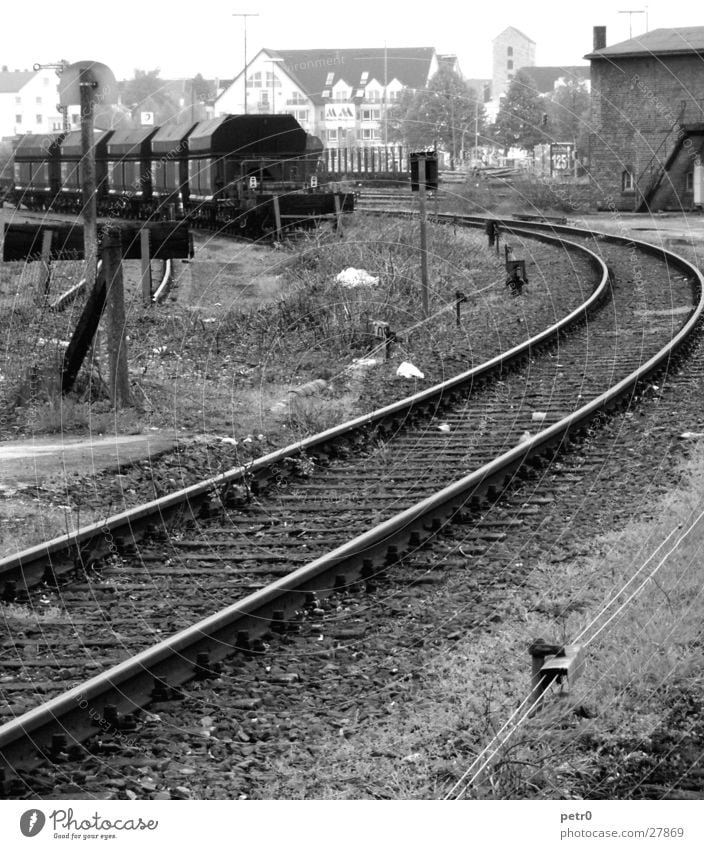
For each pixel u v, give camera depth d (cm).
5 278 3164
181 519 1193
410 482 1341
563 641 816
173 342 2325
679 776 650
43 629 905
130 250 1769
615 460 1380
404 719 726
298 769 662
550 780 642
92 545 1081
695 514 1068
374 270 2945
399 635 874
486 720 697
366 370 2084
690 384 1819
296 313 2481
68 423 1645
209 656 815
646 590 900
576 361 2044
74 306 2494
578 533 1116
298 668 814
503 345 2244
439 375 2016
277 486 1333
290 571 1028
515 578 990
